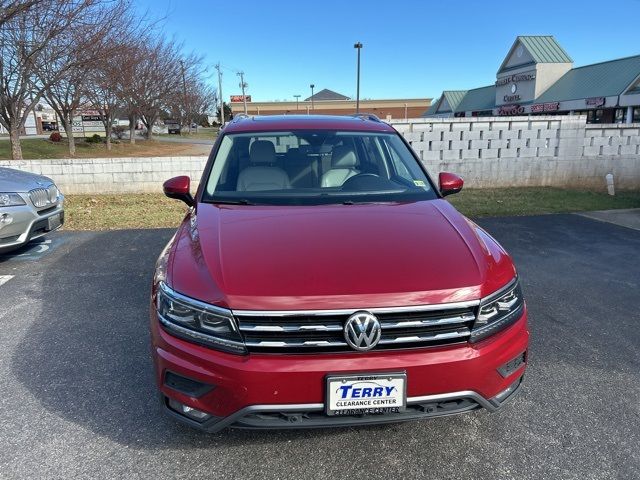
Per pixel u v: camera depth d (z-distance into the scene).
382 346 2.09
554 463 2.44
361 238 2.47
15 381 3.16
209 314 2.11
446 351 2.13
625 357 3.51
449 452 2.52
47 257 6.01
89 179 11.06
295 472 2.37
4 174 5.83
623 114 33.97
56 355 3.51
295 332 2.06
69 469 2.38
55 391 3.05
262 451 2.52
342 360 2.06
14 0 10.62
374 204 3.04
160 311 2.28
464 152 11.53
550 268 5.58
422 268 2.23
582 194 10.94
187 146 36.47
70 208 9.33
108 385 3.12
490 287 2.23
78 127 44.12
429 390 2.11
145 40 20.08
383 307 2.06
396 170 3.57
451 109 61.12
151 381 3.17
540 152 11.87
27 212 5.52
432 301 2.10
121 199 10.47
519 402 2.96
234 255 2.32
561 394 3.04
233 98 73.69
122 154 27.89
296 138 3.71
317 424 2.10
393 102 74.56
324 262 2.24
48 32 12.44
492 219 8.30
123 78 22.11
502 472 2.38
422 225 2.67
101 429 2.68
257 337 2.07
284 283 2.11
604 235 7.15
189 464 2.42
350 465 2.42
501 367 2.25
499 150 11.67
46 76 14.80
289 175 3.39
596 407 2.90
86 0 12.62
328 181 3.36
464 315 2.15
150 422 2.74
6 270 5.50
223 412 2.11
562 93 39.97
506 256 2.59
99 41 14.00
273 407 2.06
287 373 2.03
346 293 2.07
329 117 4.19
